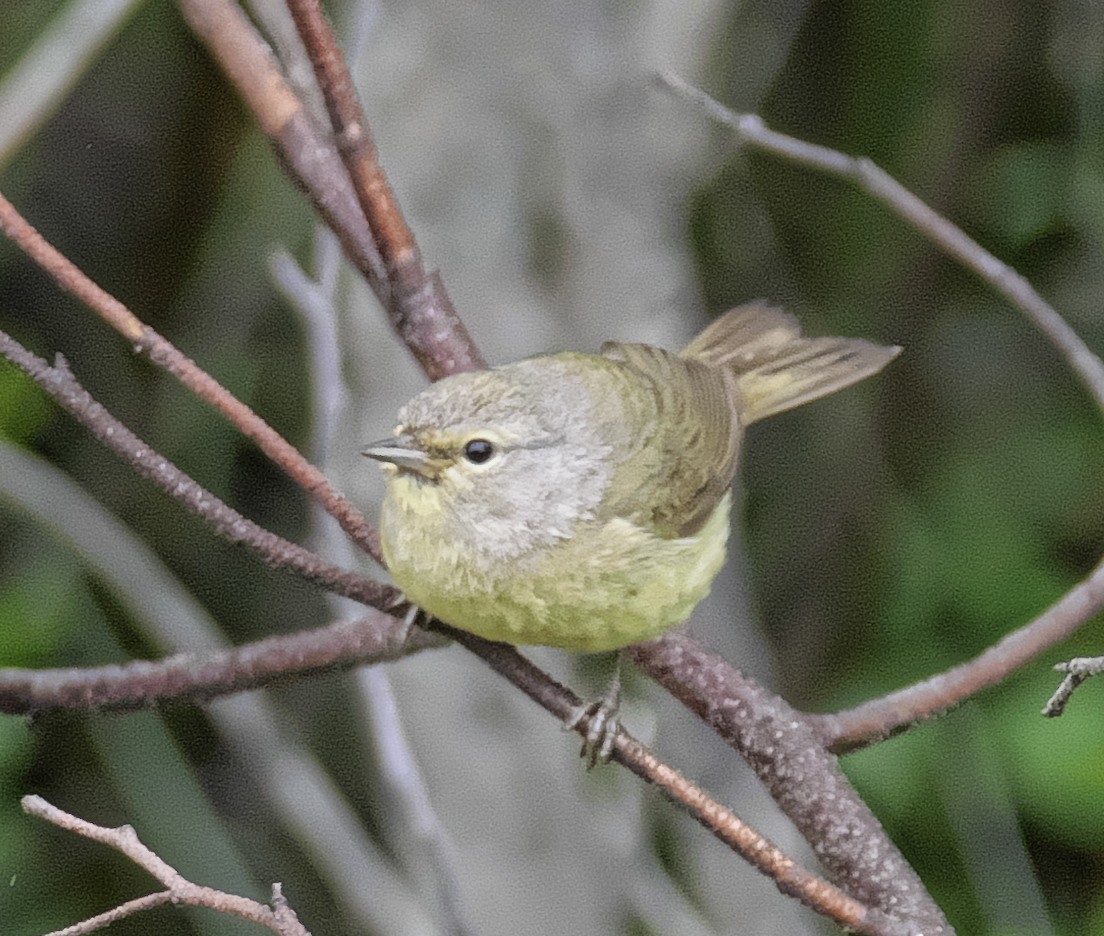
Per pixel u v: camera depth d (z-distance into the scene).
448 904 8.27
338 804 11.17
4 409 11.31
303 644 6.20
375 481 9.91
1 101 8.73
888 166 13.00
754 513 13.31
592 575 6.61
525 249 10.52
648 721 10.34
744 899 10.59
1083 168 12.15
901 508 12.41
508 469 6.58
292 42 7.17
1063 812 10.51
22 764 10.43
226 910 4.61
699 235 13.00
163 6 11.96
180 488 5.35
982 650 11.59
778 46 12.33
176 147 12.15
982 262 7.45
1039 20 12.45
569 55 10.59
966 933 10.37
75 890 10.78
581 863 10.00
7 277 12.36
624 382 7.40
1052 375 12.77
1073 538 12.16
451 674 10.05
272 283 12.05
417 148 10.44
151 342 5.31
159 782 10.51
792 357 8.82
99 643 10.93
